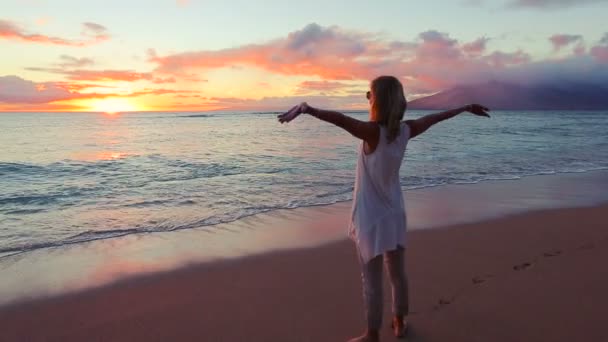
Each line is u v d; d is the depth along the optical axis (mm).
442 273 4637
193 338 3330
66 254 5742
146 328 3545
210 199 9430
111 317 3787
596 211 8039
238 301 4047
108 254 5730
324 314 3707
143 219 7711
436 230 6613
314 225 7207
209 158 17516
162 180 12164
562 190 10461
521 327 3160
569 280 3953
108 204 9023
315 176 12547
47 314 3887
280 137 31141
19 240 6438
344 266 5074
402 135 2668
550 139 27328
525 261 5094
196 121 71500
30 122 71125
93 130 43875
